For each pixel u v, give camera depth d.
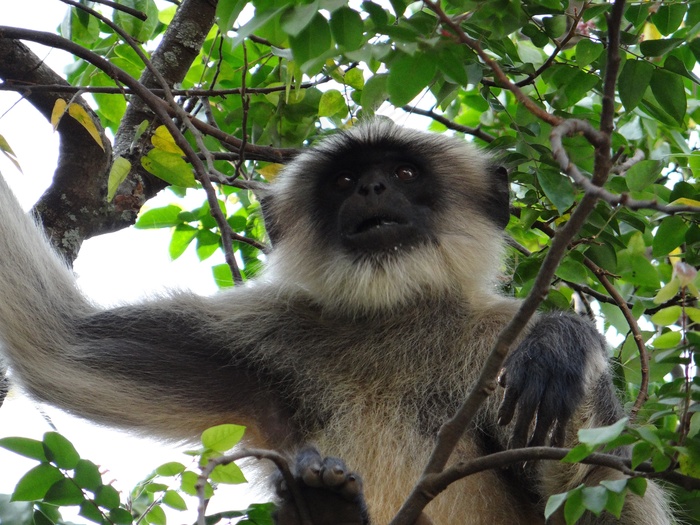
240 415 5.83
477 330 5.97
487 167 6.68
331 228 6.20
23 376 5.78
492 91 7.70
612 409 5.09
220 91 6.72
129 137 7.02
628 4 5.53
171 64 7.20
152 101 5.86
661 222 5.95
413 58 4.49
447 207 6.23
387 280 5.78
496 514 5.38
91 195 6.45
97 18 6.66
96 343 5.92
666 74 5.48
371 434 5.57
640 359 5.72
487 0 4.96
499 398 5.47
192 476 4.24
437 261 5.95
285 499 4.24
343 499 4.20
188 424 5.76
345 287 5.85
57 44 5.73
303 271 6.16
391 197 6.01
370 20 5.06
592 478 4.93
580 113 6.92
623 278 6.29
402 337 5.90
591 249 6.10
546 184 5.68
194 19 7.34
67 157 6.34
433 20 4.73
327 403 5.75
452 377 5.80
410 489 5.41
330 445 5.56
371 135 6.37
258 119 7.29
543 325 5.09
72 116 5.72
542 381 4.70
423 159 6.35
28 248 6.09
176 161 6.14
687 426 3.88
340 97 6.87
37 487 4.24
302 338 6.03
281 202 6.63
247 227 7.98
